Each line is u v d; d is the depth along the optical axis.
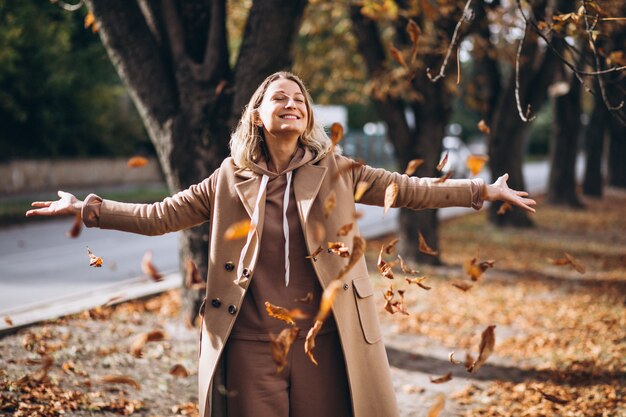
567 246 12.79
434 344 6.40
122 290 7.88
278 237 2.78
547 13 8.30
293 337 2.49
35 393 4.07
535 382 5.19
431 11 3.22
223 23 5.98
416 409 4.71
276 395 2.76
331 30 12.70
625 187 25.88
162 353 5.46
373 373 2.88
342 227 2.55
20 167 23.52
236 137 2.95
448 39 8.80
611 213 18.27
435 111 9.71
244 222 2.60
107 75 24.20
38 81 22.22
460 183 2.87
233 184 2.87
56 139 24.73
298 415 2.80
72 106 24.66
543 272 10.13
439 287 8.89
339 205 2.83
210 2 5.97
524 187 13.76
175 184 5.90
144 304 7.15
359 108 44.34
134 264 10.62
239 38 12.05
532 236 14.01
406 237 10.48
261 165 2.89
